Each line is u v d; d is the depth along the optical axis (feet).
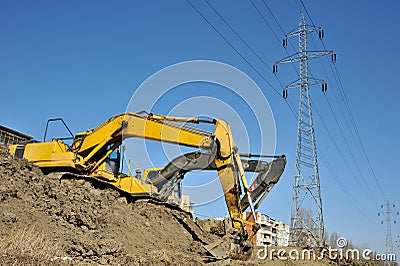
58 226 59.21
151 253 64.03
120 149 87.15
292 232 122.31
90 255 54.08
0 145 78.13
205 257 73.97
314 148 131.23
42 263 44.52
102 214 69.62
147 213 82.33
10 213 54.85
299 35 143.54
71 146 87.35
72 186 75.92
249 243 79.15
